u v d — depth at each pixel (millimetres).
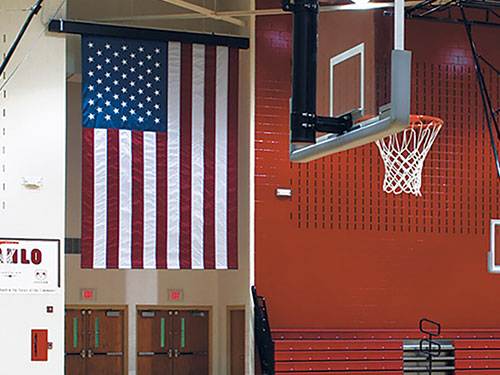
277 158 13883
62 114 12945
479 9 15070
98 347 15945
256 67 13906
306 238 13883
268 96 13938
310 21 5965
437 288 14383
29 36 12898
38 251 12664
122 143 12977
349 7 6227
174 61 13352
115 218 12836
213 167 13344
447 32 14852
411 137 14422
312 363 13242
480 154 14867
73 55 14508
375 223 14219
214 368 16156
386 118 5688
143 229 12938
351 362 13430
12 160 12672
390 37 5812
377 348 13609
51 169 12828
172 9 15633
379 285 14102
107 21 15281
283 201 13852
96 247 12695
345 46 6238
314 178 14023
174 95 13289
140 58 13211
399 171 14312
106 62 13047
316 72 5980
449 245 14547
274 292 13656
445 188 14625
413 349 13938
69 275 15938
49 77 12938
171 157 13172
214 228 13242
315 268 13859
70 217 16078
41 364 12531
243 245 14188
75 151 16297
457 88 14820
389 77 5754
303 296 13758
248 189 13906
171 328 16203
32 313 12578
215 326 16297
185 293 16312
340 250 14008
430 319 14266
